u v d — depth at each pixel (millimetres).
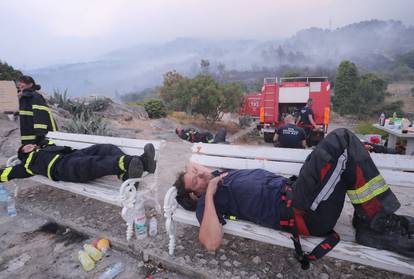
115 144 3762
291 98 13148
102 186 3541
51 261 2760
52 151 3648
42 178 3754
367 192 2008
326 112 12695
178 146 7941
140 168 2996
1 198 3869
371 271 2387
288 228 2242
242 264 2506
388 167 2578
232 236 2945
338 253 1993
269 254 2637
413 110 69375
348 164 2047
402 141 7340
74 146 4203
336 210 2123
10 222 3523
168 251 2688
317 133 9898
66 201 3941
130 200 2822
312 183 2047
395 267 1827
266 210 2336
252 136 17453
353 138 2084
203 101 19297
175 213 2615
